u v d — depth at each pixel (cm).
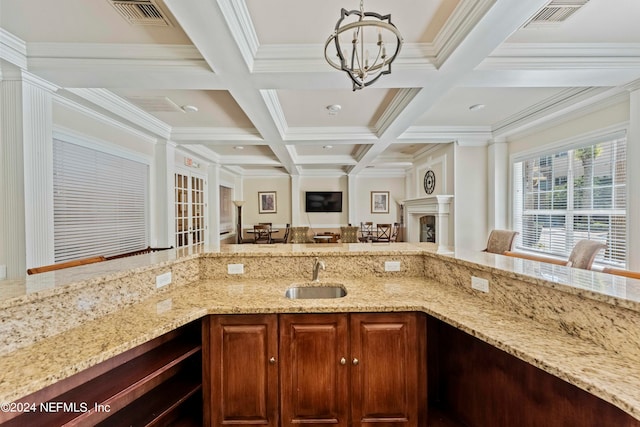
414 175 683
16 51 212
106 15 187
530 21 196
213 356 149
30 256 233
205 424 151
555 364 92
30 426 96
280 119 376
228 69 222
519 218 441
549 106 344
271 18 191
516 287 139
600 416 99
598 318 104
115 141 350
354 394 151
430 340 187
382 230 886
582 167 341
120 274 142
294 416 150
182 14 161
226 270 208
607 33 212
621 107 294
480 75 241
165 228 433
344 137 442
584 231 338
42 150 242
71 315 120
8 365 92
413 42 222
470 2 172
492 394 146
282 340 149
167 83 247
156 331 120
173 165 451
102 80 240
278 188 900
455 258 182
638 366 91
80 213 304
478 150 480
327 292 197
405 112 326
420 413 153
